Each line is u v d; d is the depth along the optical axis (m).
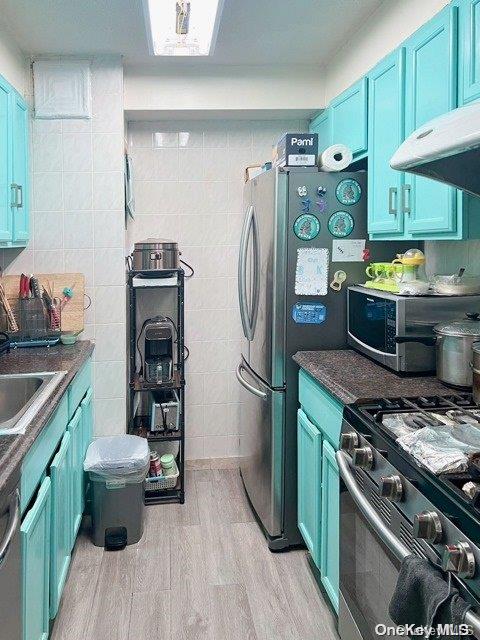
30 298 2.71
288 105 3.02
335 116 2.80
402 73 1.97
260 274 2.49
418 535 1.07
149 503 2.90
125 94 2.94
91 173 2.82
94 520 2.48
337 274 2.39
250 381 2.70
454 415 1.42
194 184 3.29
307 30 2.51
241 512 2.82
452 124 1.24
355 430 1.54
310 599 2.10
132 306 2.92
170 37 2.50
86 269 2.86
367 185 2.37
